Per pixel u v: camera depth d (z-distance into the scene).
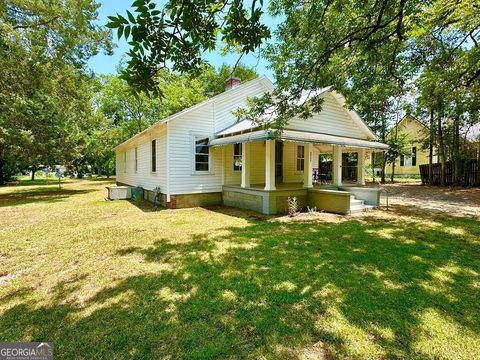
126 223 7.26
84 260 4.39
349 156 21.64
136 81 2.73
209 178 10.72
